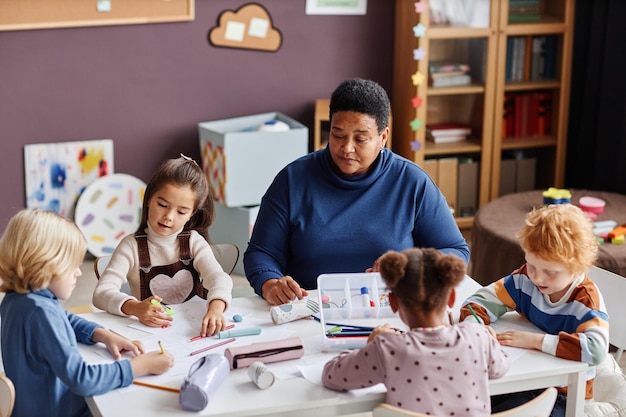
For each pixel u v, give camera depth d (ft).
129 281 8.50
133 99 15.25
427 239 8.82
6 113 14.60
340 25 15.94
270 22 15.56
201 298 8.46
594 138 16.33
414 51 15.20
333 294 7.91
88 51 14.78
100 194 15.23
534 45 16.08
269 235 8.73
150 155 15.62
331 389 6.72
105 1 14.40
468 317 7.74
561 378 7.16
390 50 16.33
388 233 8.66
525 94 16.42
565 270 7.34
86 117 15.08
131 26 14.89
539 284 7.50
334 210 8.66
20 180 14.97
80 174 15.20
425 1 14.92
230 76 15.66
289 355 7.14
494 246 12.52
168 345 7.35
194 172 8.23
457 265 6.34
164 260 8.47
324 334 7.36
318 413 6.64
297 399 6.57
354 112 8.13
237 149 14.28
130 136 15.40
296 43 15.83
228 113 15.85
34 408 6.87
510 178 16.61
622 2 15.11
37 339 6.68
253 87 15.84
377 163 8.63
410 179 8.70
